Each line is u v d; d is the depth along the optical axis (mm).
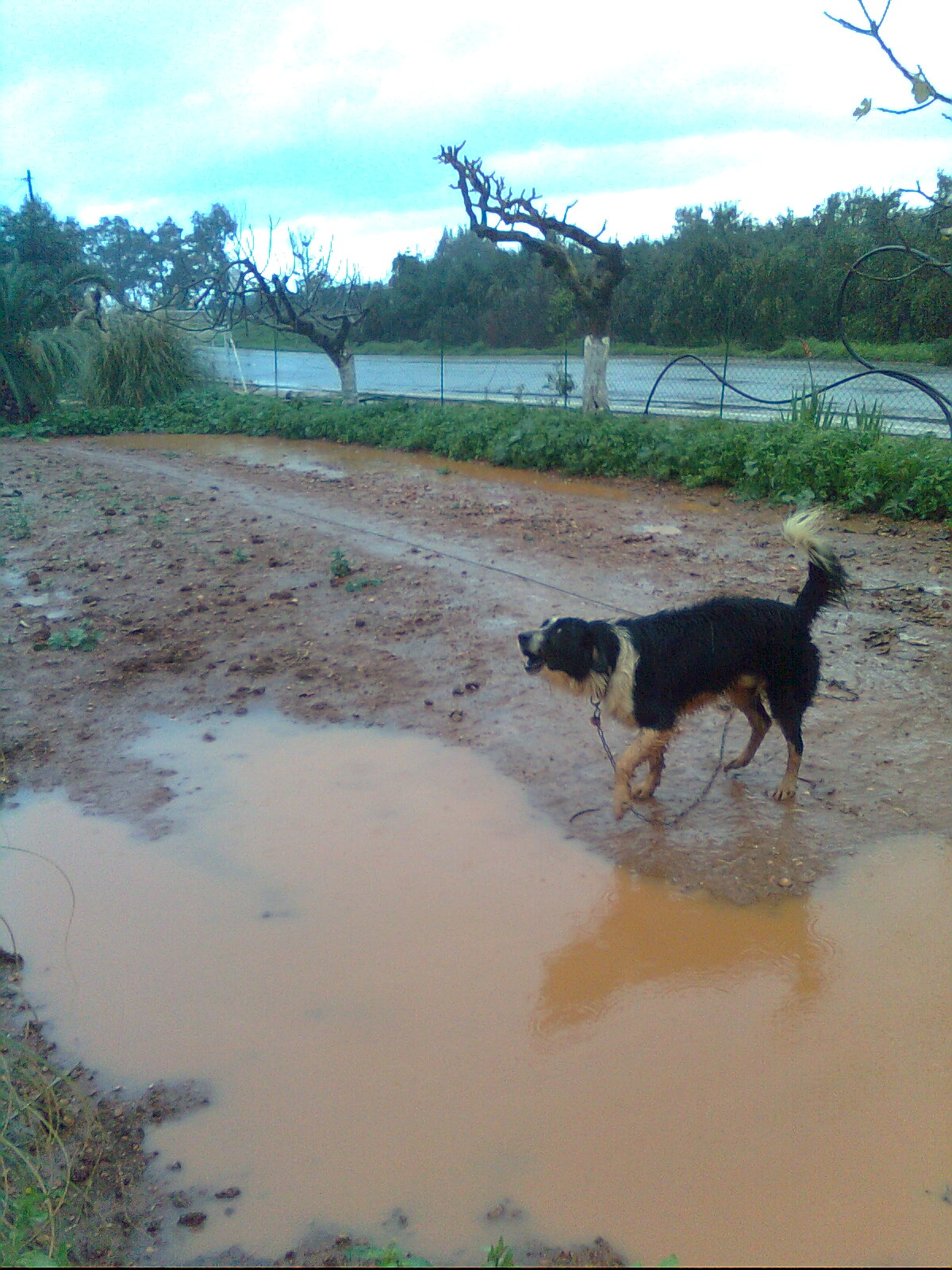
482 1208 3119
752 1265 2871
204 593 9453
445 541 10930
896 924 4438
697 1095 3521
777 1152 3264
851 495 11469
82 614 9000
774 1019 3898
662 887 4812
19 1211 3016
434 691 7164
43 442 21422
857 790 5578
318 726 6750
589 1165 3250
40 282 24500
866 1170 3178
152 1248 3049
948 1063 3615
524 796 5734
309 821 5555
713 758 6109
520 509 12406
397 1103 3555
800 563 9617
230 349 29188
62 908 4848
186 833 5480
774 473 12328
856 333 31703
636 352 39281
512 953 4367
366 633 8289
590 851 5160
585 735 6445
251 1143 3430
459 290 51344
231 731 6734
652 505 12531
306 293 24984
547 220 17531
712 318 38406
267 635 8344
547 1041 3830
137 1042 3934
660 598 8703
